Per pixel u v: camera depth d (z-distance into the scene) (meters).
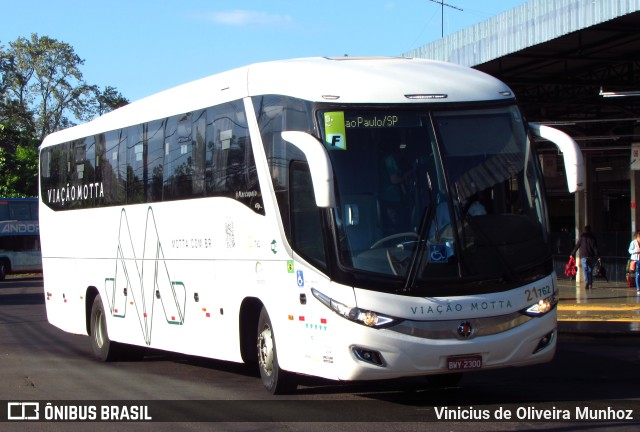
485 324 8.95
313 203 9.33
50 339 19.03
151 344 13.46
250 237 10.65
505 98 9.80
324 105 9.30
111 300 14.74
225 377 12.85
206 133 11.84
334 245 8.95
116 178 14.53
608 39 23.39
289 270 9.76
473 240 9.05
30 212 52.56
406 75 9.75
